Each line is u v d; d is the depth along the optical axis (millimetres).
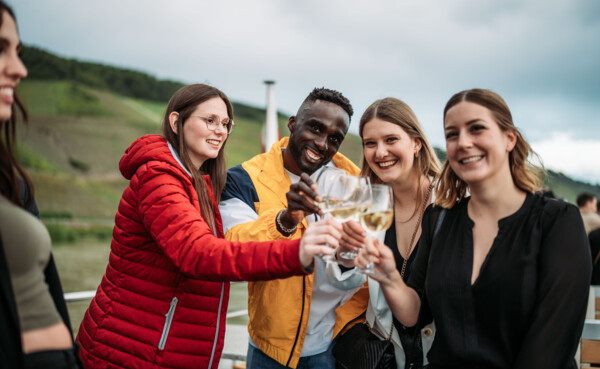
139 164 1721
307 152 2148
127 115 68250
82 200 53625
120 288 1734
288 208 1723
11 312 1104
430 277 1556
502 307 1402
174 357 1717
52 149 58500
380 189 1505
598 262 3609
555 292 1331
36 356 1188
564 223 1386
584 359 2062
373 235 1561
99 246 40875
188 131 1869
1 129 1310
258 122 75625
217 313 1809
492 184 1478
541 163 1525
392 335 1877
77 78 70062
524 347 1343
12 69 1221
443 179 1672
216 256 1417
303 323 1992
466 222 1551
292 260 1374
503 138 1464
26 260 1198
